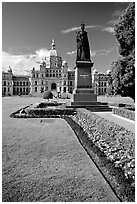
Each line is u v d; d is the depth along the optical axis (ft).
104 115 70.13
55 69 488.85
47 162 26.71
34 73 486.38
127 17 61.98
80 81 86.33
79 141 36.19
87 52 88.53
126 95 66.44
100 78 488.44
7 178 22.48
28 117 66.80
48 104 116.88
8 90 500.74
